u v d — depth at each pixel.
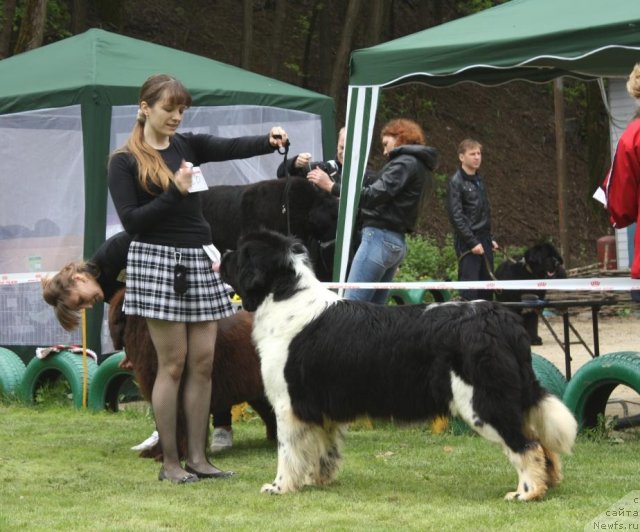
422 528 4.14
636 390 5.83
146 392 5.67
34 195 8.93
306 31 22.39
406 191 7.18
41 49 10.16
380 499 4.74
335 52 22.92
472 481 5.12
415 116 23.36
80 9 18.03
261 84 9.97
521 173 23.80
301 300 4.87
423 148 7.18
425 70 7.10
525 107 26.05
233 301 6.58
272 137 5.41
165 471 5.30
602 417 6.31
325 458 5.04
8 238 9.04
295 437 4.85
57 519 4.46
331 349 4.71
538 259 10.23
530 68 8.85
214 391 5.83
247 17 18.28
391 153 7.24
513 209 22.58
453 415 4.55
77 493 5.02
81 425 7.21
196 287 5.16
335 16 24.09
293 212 8.08
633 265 5.71
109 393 7.94
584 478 5.05
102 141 8.49
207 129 9.34
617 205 5.61
